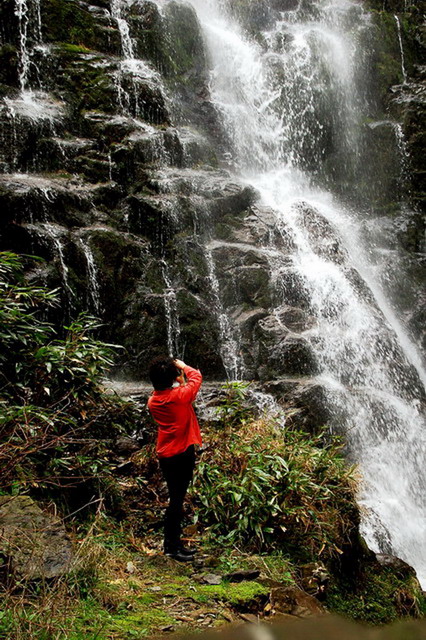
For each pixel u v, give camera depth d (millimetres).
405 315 12219
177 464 4738
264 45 14977
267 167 13289
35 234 7863
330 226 11234
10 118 8977
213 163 11430
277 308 9359
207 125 12500
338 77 14625
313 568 5090
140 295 8578
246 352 8820
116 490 5590
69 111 9961
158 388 4801
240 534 5238
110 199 9266
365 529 7129
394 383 9633
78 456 5234
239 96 13977
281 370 8578
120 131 10086
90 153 9578
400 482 8336
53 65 10344
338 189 13914
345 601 5270
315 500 5543
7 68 9844
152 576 4402
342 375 9117
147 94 10977
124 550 4688
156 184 9609
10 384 5164
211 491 5430
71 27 10914
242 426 6188
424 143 14664
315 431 7863
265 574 4734
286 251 10289
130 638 3379
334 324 9789
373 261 12625
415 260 13086
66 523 4883
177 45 12641
